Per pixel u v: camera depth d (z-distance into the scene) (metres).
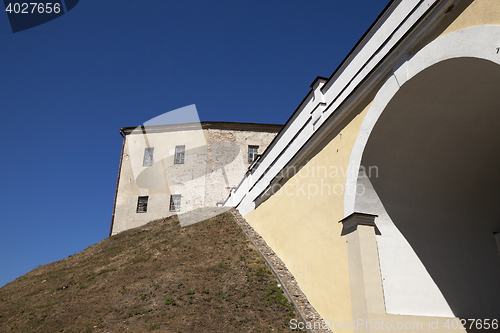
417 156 7.57
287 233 10.91
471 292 7.56
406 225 7.61
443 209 8.07
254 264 11.25
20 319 10.10
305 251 9.59
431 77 6.22
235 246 12.77
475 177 8.16
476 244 8.08
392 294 6.92
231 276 10.58
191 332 7.90
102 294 10.52
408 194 7.80
